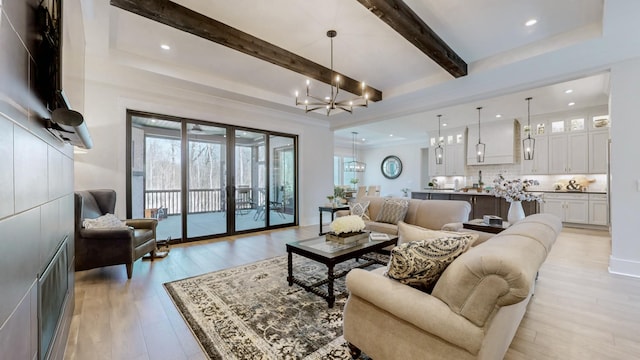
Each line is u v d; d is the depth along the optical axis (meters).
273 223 5.89
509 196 3.06
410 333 1.33
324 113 5.89
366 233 2.95
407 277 1.40
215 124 5.00
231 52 3.44
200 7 2.57
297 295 2.55
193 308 2.29
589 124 5.90
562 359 1.68
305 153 6.41
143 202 4.27
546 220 1.84
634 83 3.08
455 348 1.19
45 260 1.22
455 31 2.95
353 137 10.08
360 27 2.90
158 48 3.34
